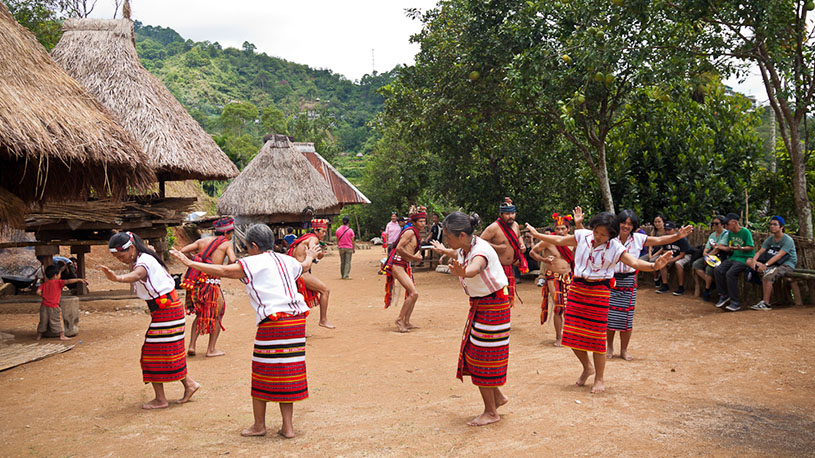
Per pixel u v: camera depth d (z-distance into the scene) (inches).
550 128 617.3
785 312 340.5
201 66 6077.8
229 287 593.6
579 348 207.3
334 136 4237.2
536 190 727.7
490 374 169.9
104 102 461.7
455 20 600.1
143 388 230.2
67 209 402.9
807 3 402.6
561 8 496.4
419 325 366.9
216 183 1838.1
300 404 203.5
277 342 165.9
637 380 219.1
